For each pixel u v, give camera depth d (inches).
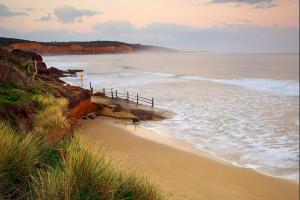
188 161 498.9
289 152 580.1
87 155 169.8
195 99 1262.3
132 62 5556.1
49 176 154.4
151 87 1702.8
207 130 748.6
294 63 5172.2
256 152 578.2
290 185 424.2
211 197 357.4
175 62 5713.6
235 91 1558.8
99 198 152.6
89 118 812.6
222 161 516.4
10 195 141.6
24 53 1998.0
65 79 2167.8
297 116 925.8
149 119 854.5
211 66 4343.0
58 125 413.4
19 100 452.4
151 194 182.1
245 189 401.4
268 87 1777.8
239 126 795.4
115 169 188.2
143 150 544.1
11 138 177.3
